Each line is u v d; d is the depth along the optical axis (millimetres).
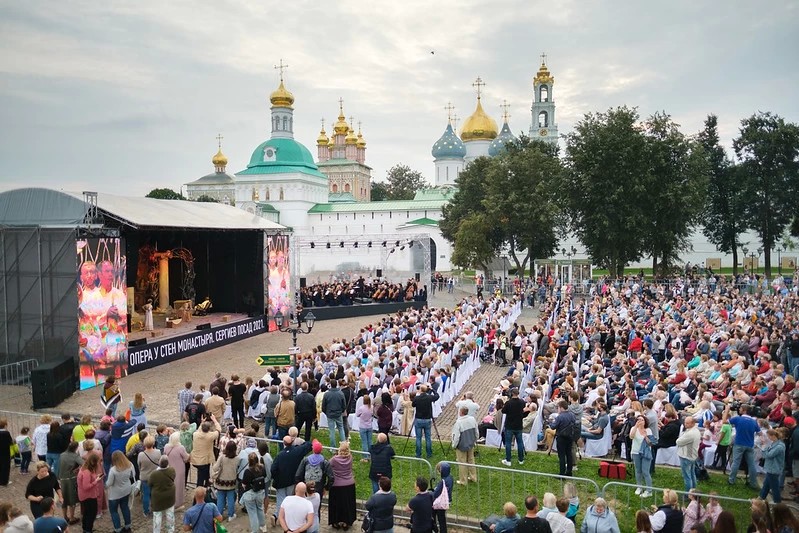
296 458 12336
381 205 95750
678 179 51312
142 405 15227
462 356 24484
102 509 12891
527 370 21797
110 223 27172
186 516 10195
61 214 25766
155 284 38062
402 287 51438
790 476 13961
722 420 14695
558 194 55250
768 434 12578
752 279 49719
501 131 106750
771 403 15852
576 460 15180
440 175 114750
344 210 96875
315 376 19922
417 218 93312
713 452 14992
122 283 26219
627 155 49250
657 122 51656
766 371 18266
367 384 19625
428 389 16125
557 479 14359
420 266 63625
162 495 11188
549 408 17516
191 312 37438
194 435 13352
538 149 61812
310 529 10930
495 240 62531
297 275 48562
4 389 24281
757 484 13688
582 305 40531
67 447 13109
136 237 34500
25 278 25125
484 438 17719
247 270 39531
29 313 25125
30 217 26172
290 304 40875
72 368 24047
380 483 10672
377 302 48344
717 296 34562
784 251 79750
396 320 31344
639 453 13383
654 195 50344
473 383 25188
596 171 50094
